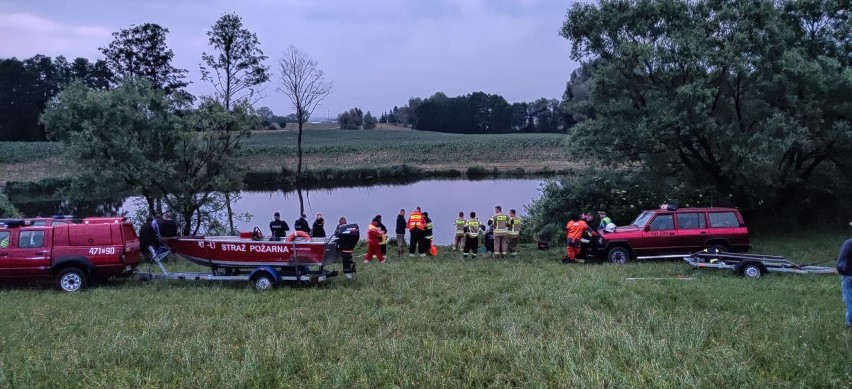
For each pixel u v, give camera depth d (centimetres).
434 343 771
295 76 5012
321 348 783
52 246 1376
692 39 2059
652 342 733
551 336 812
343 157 8319
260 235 1471
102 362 736
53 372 694
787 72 2014
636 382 604
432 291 1226
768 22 2073
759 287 1225
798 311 966
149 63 4897
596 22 2241
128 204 4134
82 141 2530
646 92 2227
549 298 1112
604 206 2391
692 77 2100
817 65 1958
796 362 665
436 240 2881
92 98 2584
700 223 1808
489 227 2255
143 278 1458
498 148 9100
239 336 863
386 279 1456
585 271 1535
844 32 2142
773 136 1995
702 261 1508
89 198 2823
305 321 982
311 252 1352
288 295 1243
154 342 823
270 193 5394
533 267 1689
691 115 2031
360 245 2450
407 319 956
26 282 1478
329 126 14712
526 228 2634
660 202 2350
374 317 984
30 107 8988
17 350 814
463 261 1914
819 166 2378
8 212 2700
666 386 591
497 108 14425
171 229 1822
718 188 2311
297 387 629
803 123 2077
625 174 2523
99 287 1373
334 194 5225
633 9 2194
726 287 1217
